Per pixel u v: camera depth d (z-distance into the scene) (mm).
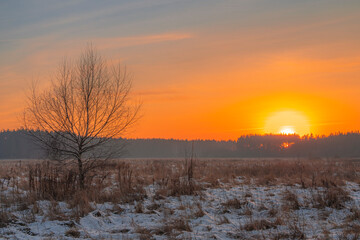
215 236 8648
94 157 15922
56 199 13555
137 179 17891
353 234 8305
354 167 25281
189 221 10422
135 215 11375
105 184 16547
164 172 20984
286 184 16500
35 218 11117
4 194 14352
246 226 9461
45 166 17156
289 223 9430
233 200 12336
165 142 172375
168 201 13156
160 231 9391
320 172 21344
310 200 12406
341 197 12344
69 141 15766
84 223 10617
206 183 17031
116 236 9180
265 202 12422
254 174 22141
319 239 8062
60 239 8961
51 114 15492
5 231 9703
